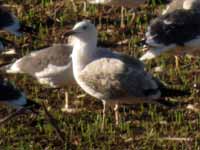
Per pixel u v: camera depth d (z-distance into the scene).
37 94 17.22
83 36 15.95
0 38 19.08
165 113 16.30
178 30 17.38
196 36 17.50
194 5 19.36
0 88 15.50
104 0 20.50
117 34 20.16
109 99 15.75
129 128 15.74
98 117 15.99
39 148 15.09
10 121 15.98
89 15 21.30
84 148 15.04
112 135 15.45
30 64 16.89
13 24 19.78
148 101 15.58
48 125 15.73
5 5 22.02
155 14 21.34
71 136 15.43
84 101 16.92
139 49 19.27
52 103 16.86
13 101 15.51
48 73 16.58
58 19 21.08
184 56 18.83
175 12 17.67
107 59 15.88
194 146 15.06
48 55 16.72
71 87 17.34
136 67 15.88
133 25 20.66
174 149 14.95
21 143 15.13
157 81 15.74
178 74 18.05
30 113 15.92
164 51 17.30
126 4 20.28
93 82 15.78
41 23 20.75
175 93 15.73
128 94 15.56
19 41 19.83
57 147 15.14
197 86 17.38
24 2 22.20
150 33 17.33
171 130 15.67
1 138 15.42
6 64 18.25
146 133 15.57
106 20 20.98
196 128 15.75
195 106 16.56
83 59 15.98
